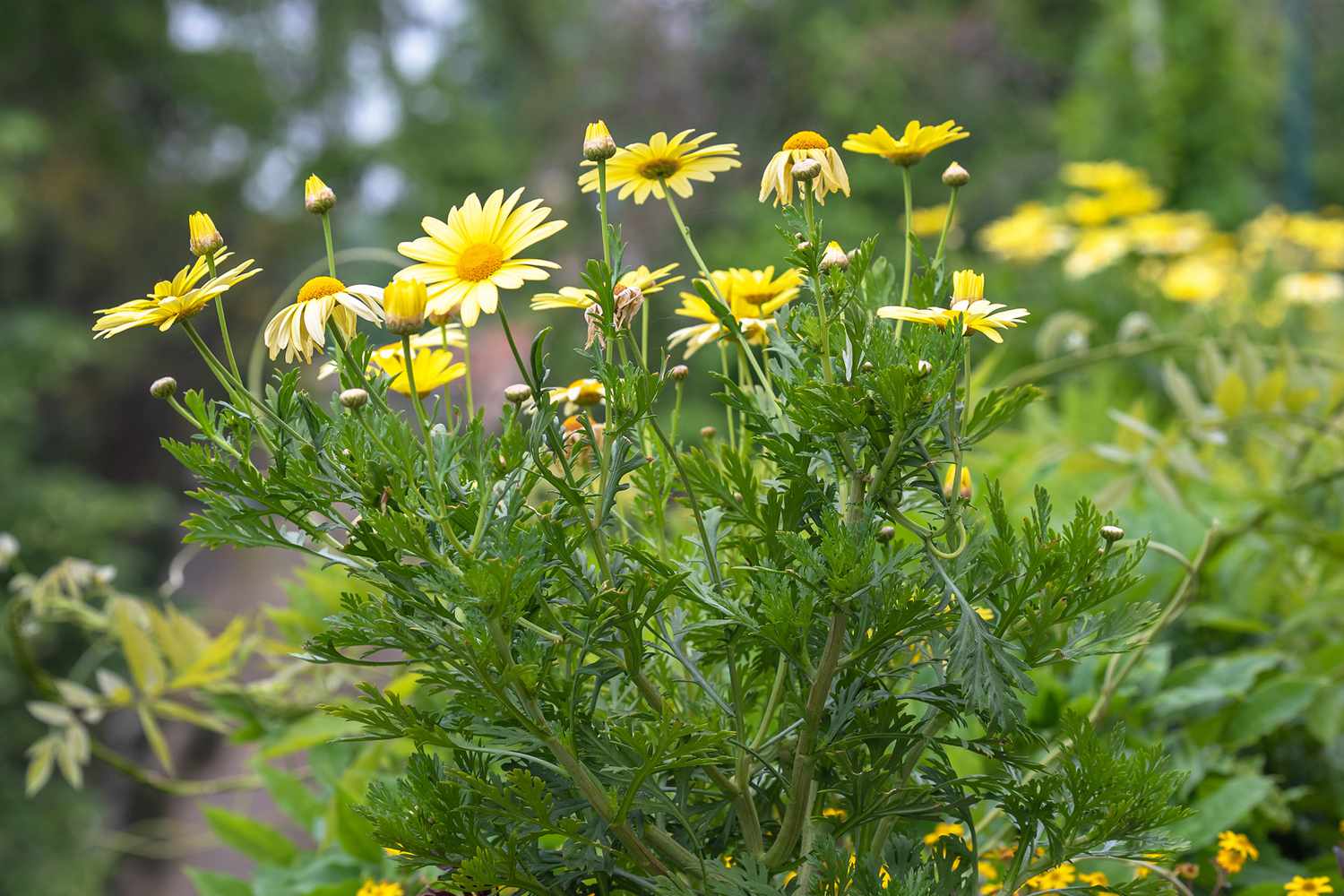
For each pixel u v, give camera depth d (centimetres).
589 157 85
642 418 84
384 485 83
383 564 82
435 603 82
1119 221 306
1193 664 127
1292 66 466
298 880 121
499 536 83
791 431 91
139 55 902
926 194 664
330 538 84
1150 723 126
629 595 84
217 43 991
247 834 127
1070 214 286
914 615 84
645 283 88
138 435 917
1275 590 149
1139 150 420
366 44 1123
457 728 87
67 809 611
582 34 1109
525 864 87
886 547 89
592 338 85
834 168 87
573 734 84
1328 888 104
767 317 94
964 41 713
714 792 92
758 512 88
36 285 875
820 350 86
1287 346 156
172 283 82
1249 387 152
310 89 1080
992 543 85
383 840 86
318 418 84
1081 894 90
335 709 84
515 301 613
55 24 849
